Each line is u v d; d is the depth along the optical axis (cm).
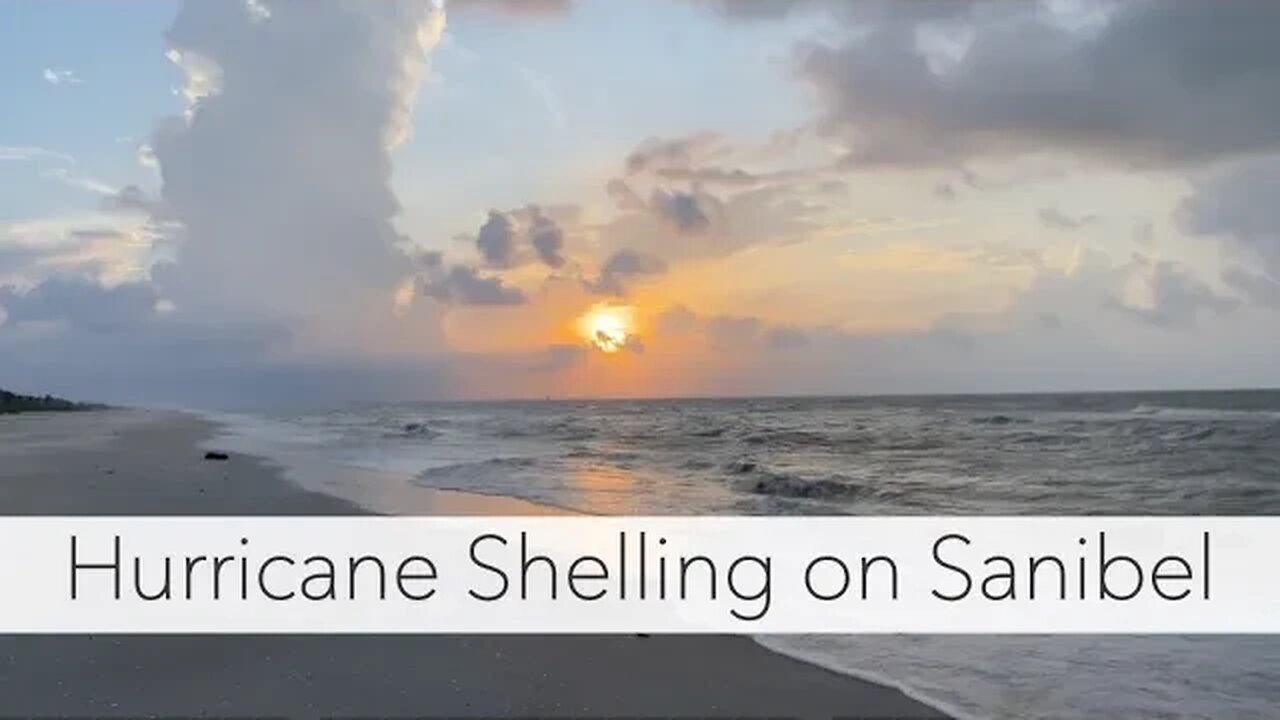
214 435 4194
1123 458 2372
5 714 584
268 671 675
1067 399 9238
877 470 2217
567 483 1902
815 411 7119
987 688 649
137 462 2380
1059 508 1541
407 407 13625
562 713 600
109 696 619
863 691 645
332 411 10988
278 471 2133
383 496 1633
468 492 1723
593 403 15600
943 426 3912
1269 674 670
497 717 591
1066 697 628
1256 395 8562
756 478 2009
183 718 580
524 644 754
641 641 765
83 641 744
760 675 681
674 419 5675
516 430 4531
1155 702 616
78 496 1541
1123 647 749
